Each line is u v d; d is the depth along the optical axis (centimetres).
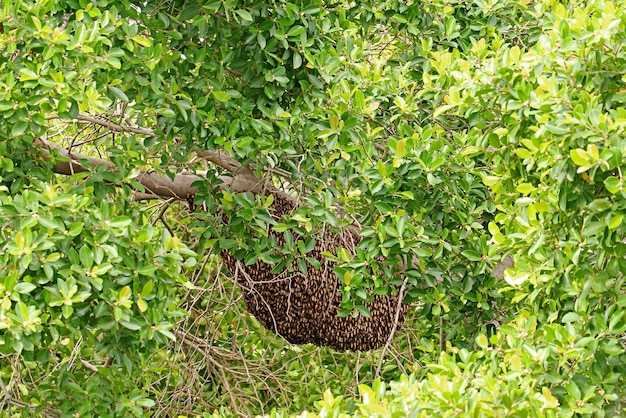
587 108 574
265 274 1095
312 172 949
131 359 817
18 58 789
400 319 1127
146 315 752
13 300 695
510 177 721
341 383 1368
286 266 1019
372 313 1095
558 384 624
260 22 895
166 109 855
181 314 779
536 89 626
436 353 1150
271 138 898
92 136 1157
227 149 880
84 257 703
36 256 695
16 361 926
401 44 1101
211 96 898
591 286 612
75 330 727
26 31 754
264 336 1403
